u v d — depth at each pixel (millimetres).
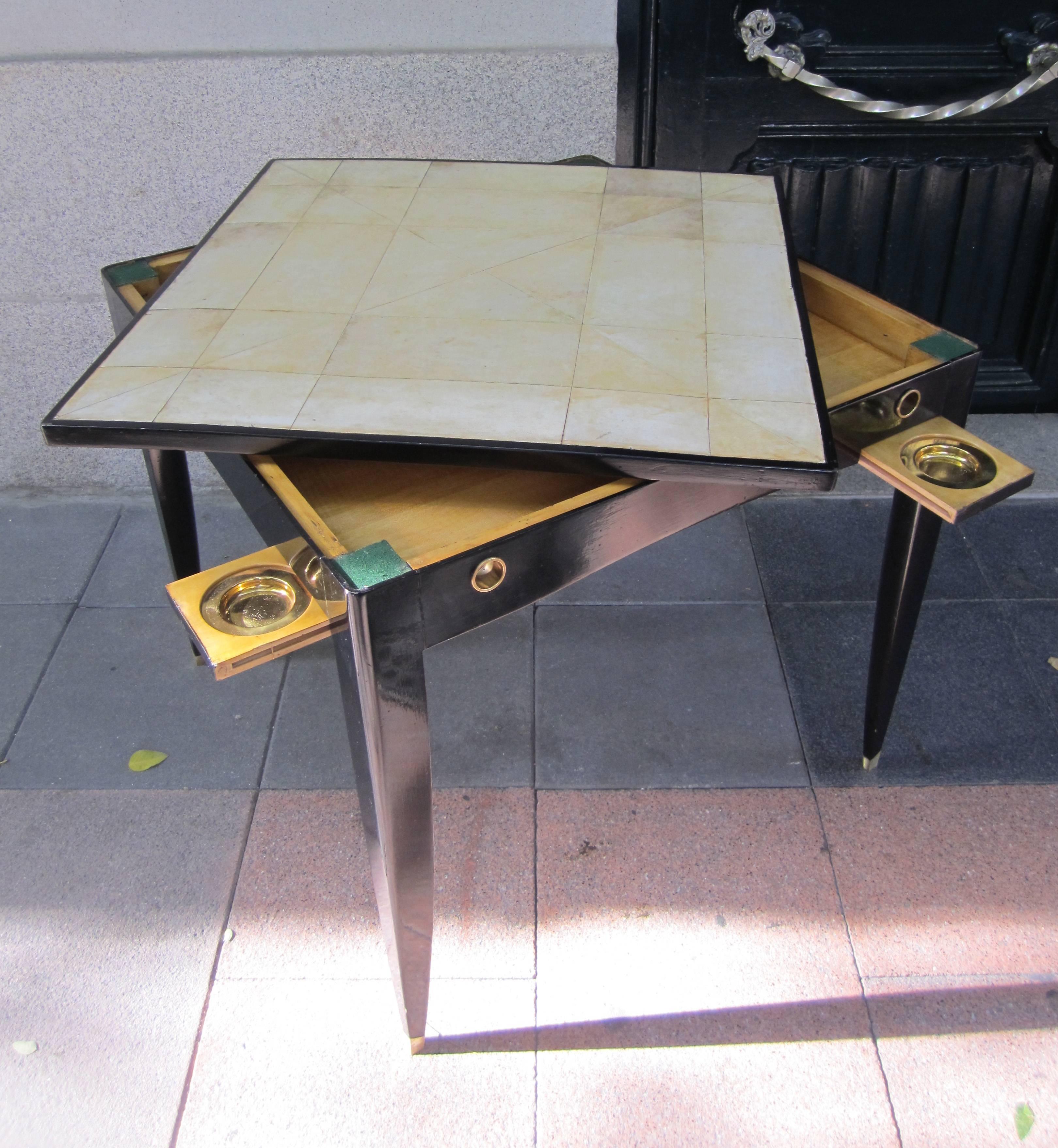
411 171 1689
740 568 2336
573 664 2105
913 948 1607
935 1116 1406
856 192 2330
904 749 1920
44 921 1676
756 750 1927
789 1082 1448
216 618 1100
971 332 2582
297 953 1627
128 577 2350
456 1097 1445
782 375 1207
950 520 1216
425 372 1202
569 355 1232
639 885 1706
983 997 1542
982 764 1888
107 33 1963
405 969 1364
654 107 2172
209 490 2598
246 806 1857
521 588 1126
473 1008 1545
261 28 1976
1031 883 1696
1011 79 2137
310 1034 1521
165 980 1595
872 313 1475
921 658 2094
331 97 2051
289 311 1320
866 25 2072
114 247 2213
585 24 2008
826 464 1073
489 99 2074
